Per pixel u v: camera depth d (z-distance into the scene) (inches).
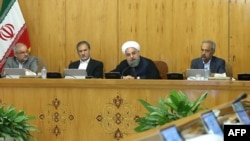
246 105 92.1
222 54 301.9
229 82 187.2
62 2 309.7
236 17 301.0
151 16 305.6
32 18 310.5
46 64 309.1
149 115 124.8
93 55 308.0
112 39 307.4
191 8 303.7
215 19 302.2
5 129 145.8
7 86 196.5
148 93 190.9
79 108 194.4
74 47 308.8
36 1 310.2
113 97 192.7
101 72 263.1
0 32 299.4
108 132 193.8
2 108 147.5
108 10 307.6
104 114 193.6
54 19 309.6
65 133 195.6
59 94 195.2
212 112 84.1
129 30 306.8
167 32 304.8
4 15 300.4
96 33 308.2
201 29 303.3
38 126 196.4
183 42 303.7
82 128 194.5
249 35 299.4
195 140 69.4
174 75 210.4
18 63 266.1
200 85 188.7
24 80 195.3
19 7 303.1
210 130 74.5
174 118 121.3
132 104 191.6
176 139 68.5
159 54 305.1
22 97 196.5
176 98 124.8
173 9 304.3
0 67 297.7
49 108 195.6
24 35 302.8
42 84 194.9
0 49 298.5
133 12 306.7
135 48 242.1
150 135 71.4
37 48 309.7
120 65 246.8
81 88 193.9
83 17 308.8
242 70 300.2
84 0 308.8
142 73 242.7
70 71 219.0
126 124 192.4
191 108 123.1
